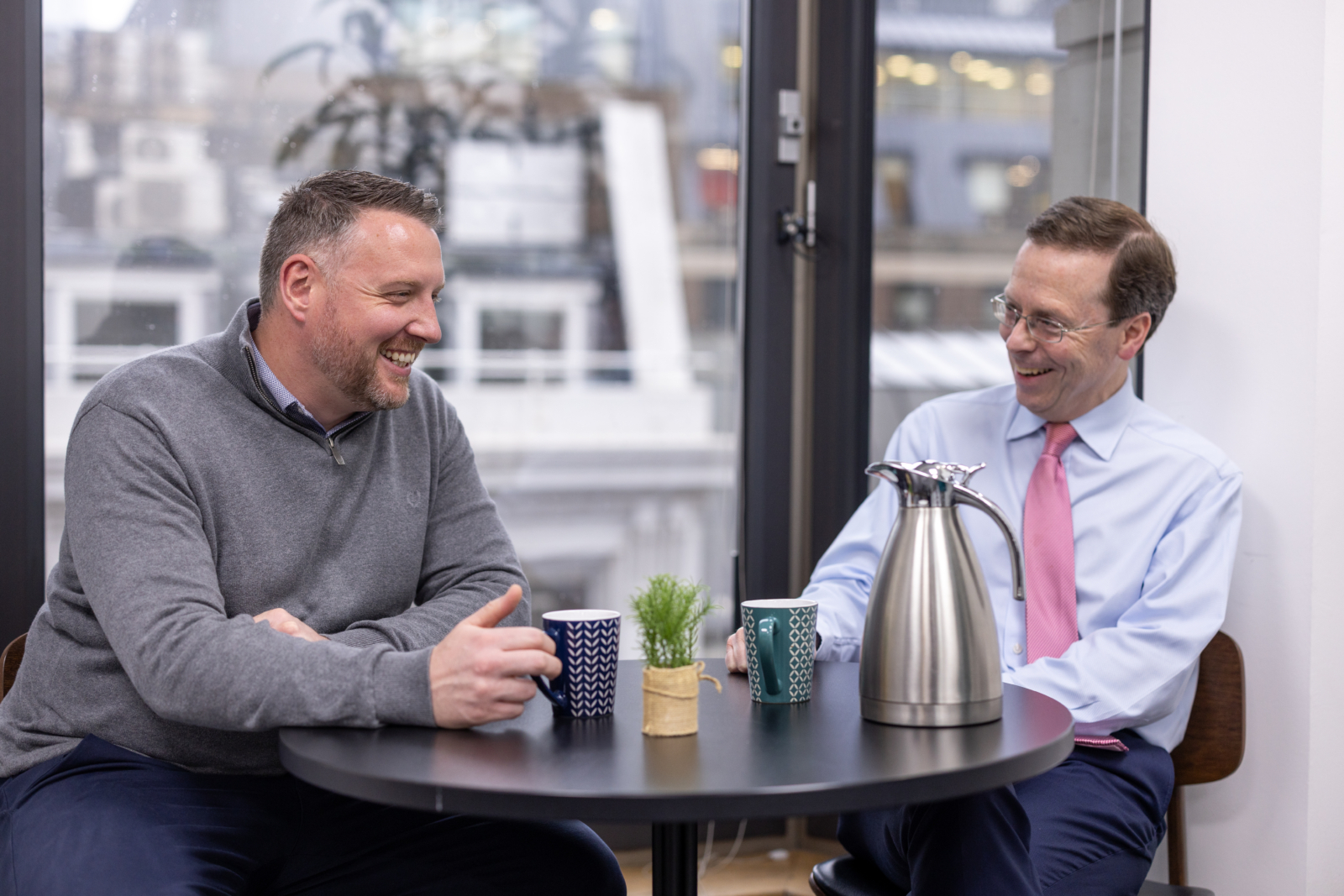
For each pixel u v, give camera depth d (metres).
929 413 1.81
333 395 1.40
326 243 1.34
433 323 1.40
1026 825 1.25
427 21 2.30
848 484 2.29
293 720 1.10
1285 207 1.63
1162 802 1.49
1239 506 1.58
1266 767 1.66
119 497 1.26
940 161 2.23
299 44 2.20
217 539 1.34
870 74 2.23
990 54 2.15
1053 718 1.14
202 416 1.35
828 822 2.37
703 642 2.46
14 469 1.80
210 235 2.15
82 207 2.05
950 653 1.10
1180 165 1.76
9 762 1.33
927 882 1.22
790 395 2.33
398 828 1.41
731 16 2.49
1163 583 1.53
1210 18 1.72
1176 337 1.77
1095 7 1.97
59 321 2.04
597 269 2.49
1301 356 1.61
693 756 1.00
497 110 2.38
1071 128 2.04
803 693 1.22
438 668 1.09
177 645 1.16
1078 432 1.65
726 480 2.57
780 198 2.29
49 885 1.16
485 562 1.53
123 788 1.27
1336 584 1.62
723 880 2.29
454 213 2.38
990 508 1.15
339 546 1.43
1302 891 1.63
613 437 2.54
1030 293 1.56
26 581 1.82
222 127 2.15
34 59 1.80
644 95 2.47
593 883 1.43
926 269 2.27
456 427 1.63
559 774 0.94
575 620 1.13
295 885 1.39
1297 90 1.61
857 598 1.67
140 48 2.08
